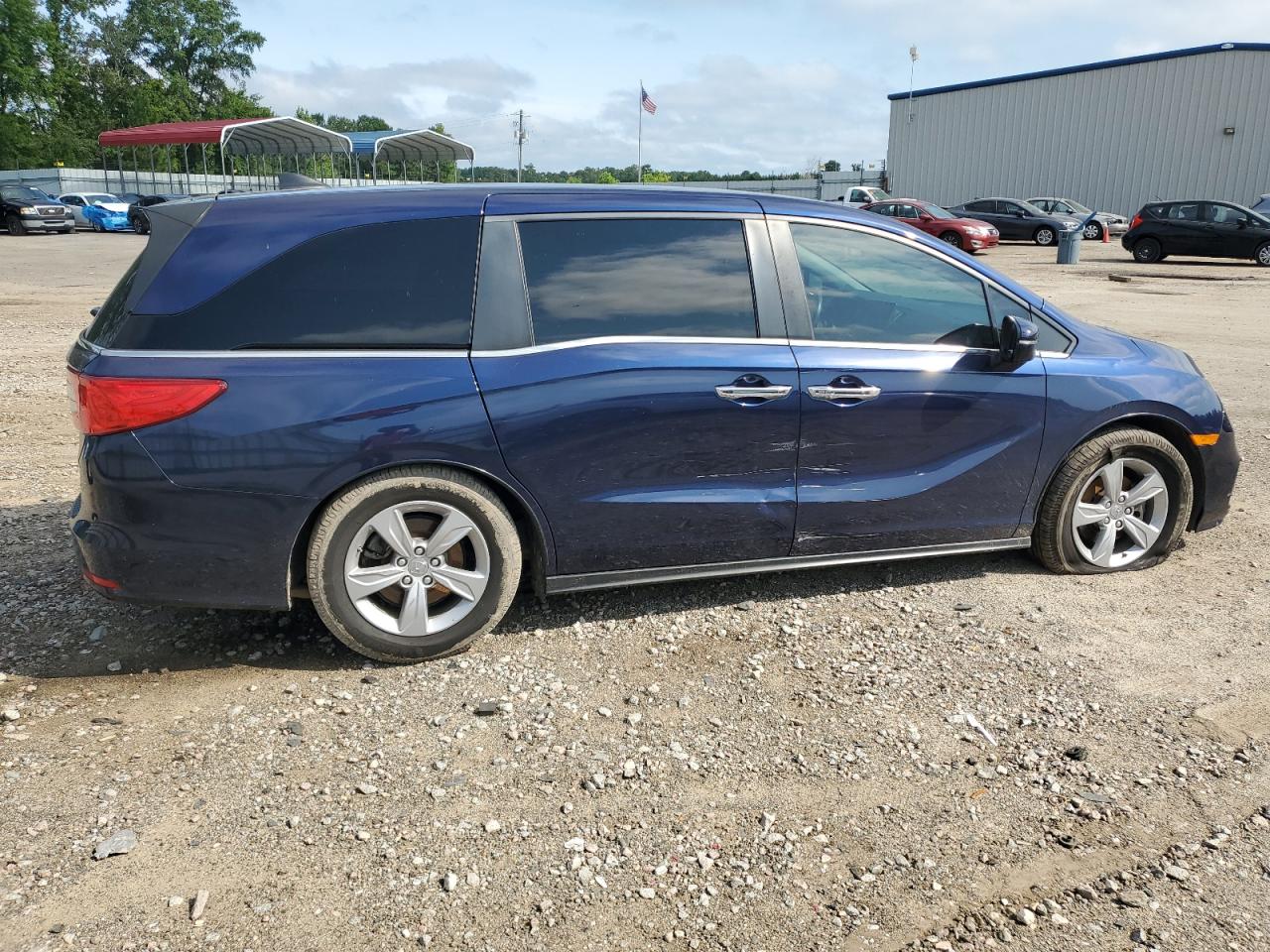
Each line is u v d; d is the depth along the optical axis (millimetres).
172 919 2268
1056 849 2551
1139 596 4117
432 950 2191
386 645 3449
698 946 2217
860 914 2318
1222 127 34938
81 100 71062
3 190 33500
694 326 3625
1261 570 4418
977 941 2238
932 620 3877
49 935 2209
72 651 3580
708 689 3342
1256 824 2645
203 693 3291
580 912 2311
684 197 3729
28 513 5133
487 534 3479
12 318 12727
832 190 48188
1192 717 3178
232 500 3193
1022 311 4117
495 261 3438
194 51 76625
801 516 3820
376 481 3326
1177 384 4297
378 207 3385
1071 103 38250
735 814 2680
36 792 2727
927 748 3000
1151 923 2293
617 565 3689
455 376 3332
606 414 3480
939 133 42500
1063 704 3250
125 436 3117
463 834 2580
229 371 3156
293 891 2367
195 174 49625
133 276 3271
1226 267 21953
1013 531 4199
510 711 3189
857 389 3760
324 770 2859
